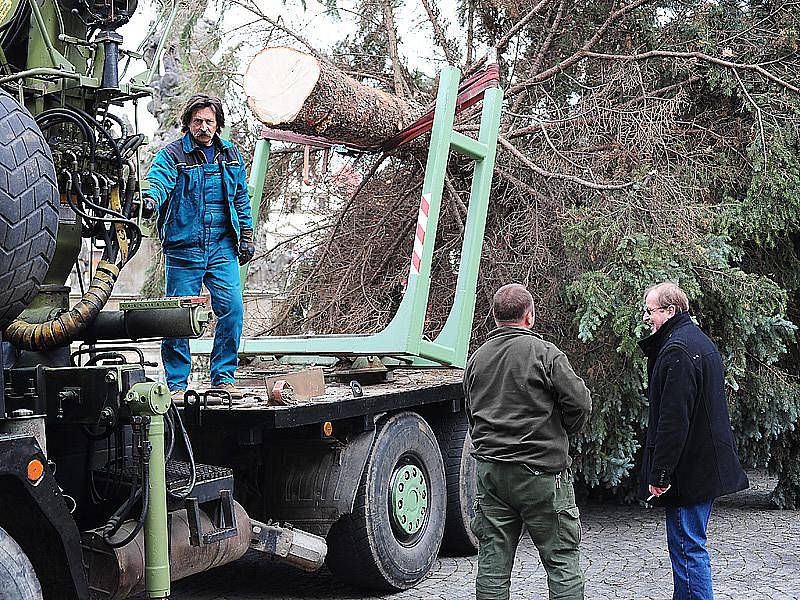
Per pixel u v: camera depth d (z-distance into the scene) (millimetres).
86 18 4332
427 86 8828
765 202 7738
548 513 4242
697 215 7297
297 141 7125
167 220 5113
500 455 4258
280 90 6328
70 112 3947
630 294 7008
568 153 7754
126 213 4203
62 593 3348
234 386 5566
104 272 4094
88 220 3982
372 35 8805
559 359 4270
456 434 6680
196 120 5098
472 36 8805
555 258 7820
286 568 6312
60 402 3730
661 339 4641
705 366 4461
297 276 8898
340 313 8453
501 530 4355
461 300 6453
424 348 6043
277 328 8781
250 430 4586
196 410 4527
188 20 7828
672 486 4496
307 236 8891
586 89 8219
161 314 4105
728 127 8250
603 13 8508
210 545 4281
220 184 5227
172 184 5000
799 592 5531
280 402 4777
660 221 7180
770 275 8516
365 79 8742
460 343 6387
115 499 4023
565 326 7750
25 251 3244
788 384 8195
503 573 4359
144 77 4484
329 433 5160
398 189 8398
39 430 3342
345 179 8602
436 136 6125
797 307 8891
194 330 4078
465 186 8242
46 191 3314
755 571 6047
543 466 4215
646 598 5465
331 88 6402
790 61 8125
